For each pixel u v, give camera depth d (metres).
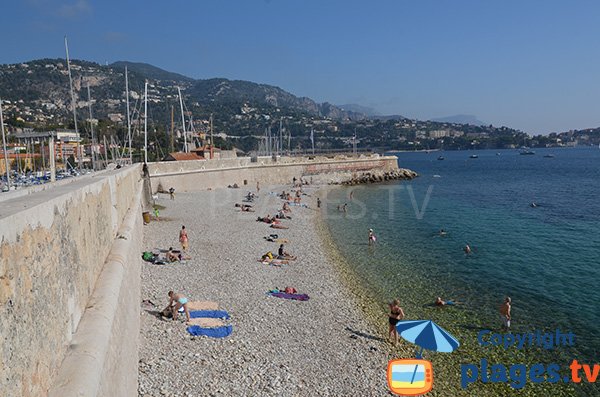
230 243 34.50
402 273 29.28
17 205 5.40
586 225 48.22
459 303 23.81
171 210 47.94
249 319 19.48
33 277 5.00
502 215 55.50
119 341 9.27
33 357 4.86
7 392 4.03
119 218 17.95
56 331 5.93
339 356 17.02
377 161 109.62
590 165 165.88
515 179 112.81
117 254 12.90
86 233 8.82
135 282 17.31
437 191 84.50
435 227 46.53
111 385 7.49
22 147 45.75
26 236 4.83
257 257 30.83
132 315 13.62
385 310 22.50
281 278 26.45
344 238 40.28
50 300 5.69
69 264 6.97
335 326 19.91
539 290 26.12
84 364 6.13
